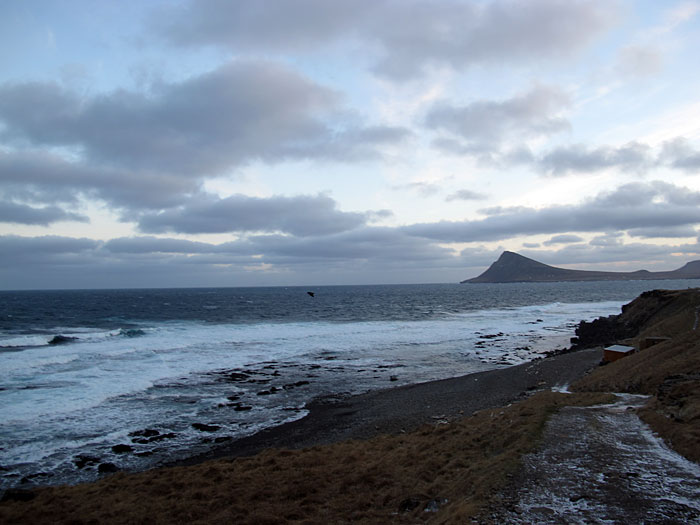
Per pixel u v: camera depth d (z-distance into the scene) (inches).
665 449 386.0
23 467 593.9
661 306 1814.7
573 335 2034.9
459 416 730.8
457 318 2859.3
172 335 1883.6
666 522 257.6
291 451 566.6
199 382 1072.8
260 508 377.4
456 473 399.5
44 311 3309.5
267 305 4158.5
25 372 1113.4
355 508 366.6
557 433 438.3
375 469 449.4
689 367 654.5
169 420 794.2
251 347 1600.6
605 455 372.2
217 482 452.1
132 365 1225.4
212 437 714.8
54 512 395.9
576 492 303.7
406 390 1004.6
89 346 1541.6
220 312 3284.9
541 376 1026.1
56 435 708.0
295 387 1047.6
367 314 3161.9
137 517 371.6
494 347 1664.6
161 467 594.2
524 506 288.4
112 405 871.1
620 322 2004.2
